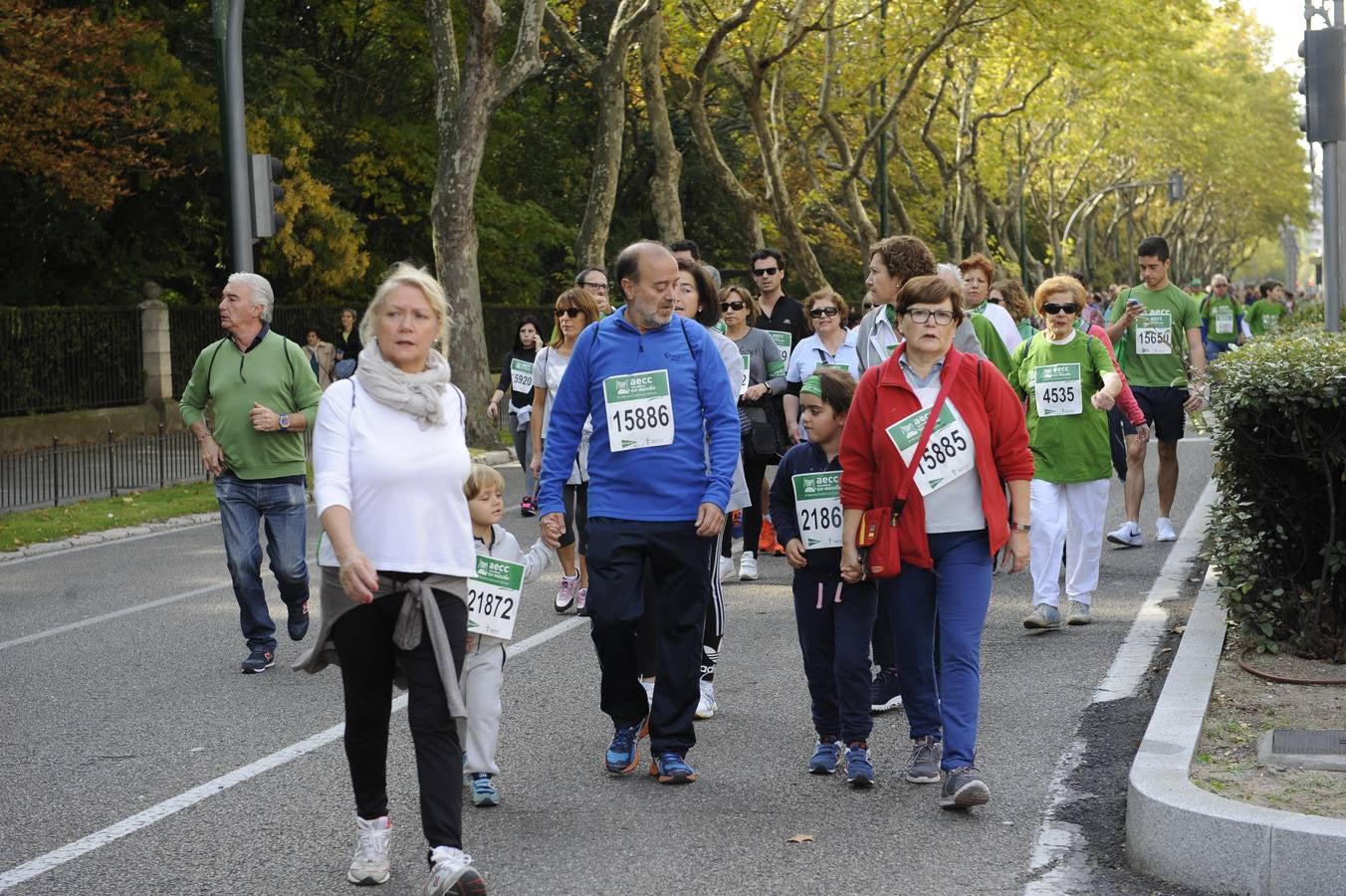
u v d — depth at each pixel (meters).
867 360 7.87
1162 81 42.47
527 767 7.02
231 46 17.83
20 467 22.16
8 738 7.77
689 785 6.70
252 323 9.21
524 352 15.77
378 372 5.32
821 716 6.88
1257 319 32.88
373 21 35.97
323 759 7.25
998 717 7.70
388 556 5.23
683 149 45.97
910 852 5.73
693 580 6.73
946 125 47.41
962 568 6.32
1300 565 8.02
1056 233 60.88
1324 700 7.12
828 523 6.75
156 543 15.73
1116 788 6.46
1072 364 9.82
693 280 8.55
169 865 5.77
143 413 28.67
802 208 38.88
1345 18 13.95
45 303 33.44
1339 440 7.66
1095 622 9.98
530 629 10.31
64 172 27.30
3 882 5.60
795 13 30.48
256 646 9.28
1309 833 5.07
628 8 28.44
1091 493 9.91
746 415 11.84
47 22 25.70
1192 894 5.22
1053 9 30.81
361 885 5.51
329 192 32.34
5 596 12.46
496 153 40.91
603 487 6.72
